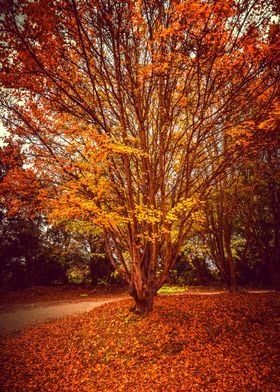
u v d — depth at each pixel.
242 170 12.34
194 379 6.25
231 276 13.35
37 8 5.00
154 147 8.26
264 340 7.61
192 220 8.46
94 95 7.59
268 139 7.40
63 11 5.76
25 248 21.86
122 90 7.30
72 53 6.91
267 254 14.20
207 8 4.89
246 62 6.30
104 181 7.59
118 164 8.29
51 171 7.98
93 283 24.12
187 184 7.81
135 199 8.78
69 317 12.62
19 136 7.82
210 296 12.59
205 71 6.53
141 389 6.14
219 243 13.29
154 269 9.30
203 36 5.41
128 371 6.85
